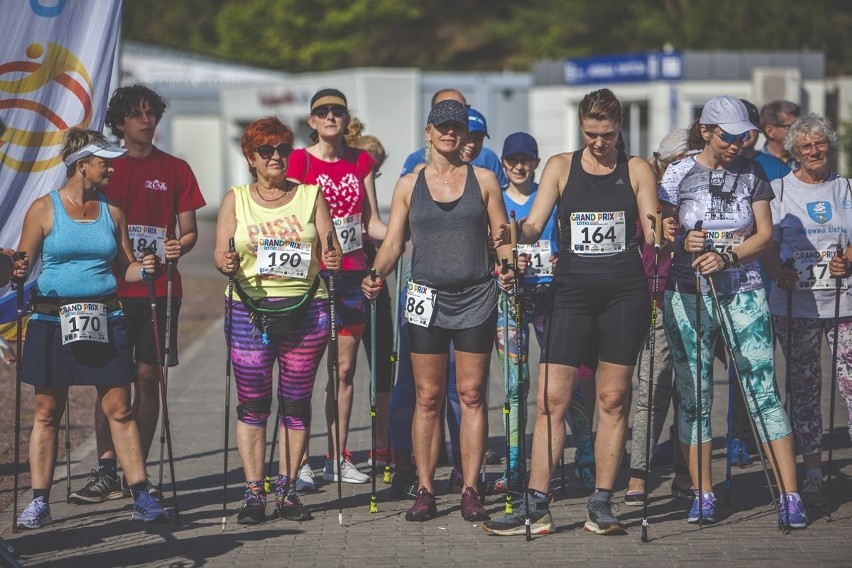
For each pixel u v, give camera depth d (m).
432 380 13.49
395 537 12.86
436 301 13.33
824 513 13.75
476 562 11.88
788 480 13.16
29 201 15.60
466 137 13.38
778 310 14.45
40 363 13.18
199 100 82.62
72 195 13.41
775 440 13.19
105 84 15.90
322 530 13.18
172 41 111.94
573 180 12.91
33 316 13.30
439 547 12.45
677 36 86.56
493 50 121.94
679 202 13.37
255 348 13.43
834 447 17.23
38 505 13.41
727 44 82.25
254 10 110.25
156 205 14.57
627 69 56.22
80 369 13.27
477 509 13.49
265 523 13.49
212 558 12.09
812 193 14.23
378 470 16.30
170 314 13.90
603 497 13.01
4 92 15.44
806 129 14.09
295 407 13.69
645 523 12.59
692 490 14.48
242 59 110.81
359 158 15.66
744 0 82.19
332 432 15.64
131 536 12.98
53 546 12.60
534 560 11.94
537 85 61.62
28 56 15.55
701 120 13.27
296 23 110.00
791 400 14.41
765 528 13.12
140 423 14.67
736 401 16.16
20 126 15.52
